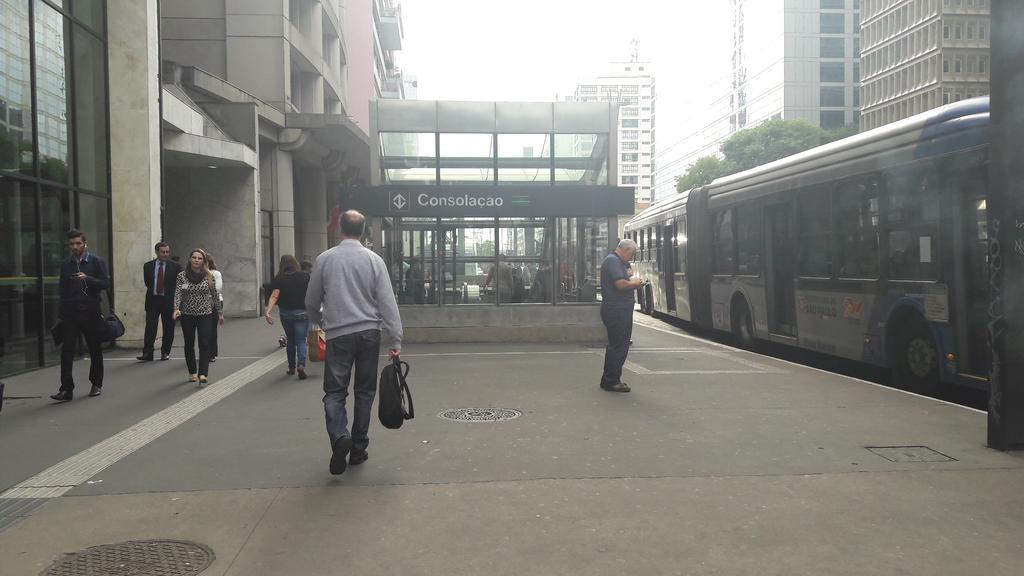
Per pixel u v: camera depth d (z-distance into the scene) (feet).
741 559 12.32
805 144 243.19
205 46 94.17
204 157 66.74
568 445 19.94
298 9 113.39
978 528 13.65
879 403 25.67
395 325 17.90
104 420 24.17
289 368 34.50
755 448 19.48
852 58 364.38
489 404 25.94
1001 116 18.44
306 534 13.55
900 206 28.60
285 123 90.48
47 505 15.29
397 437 20.97
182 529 13.85
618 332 28.40
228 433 21.98
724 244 48.57
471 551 12.69
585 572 11.84
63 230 39.88
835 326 33.71
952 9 272.10
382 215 46.50
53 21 38.93
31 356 36.22
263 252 90.33
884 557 12.39
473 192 46.83
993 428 19.17
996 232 18.83
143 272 41.75
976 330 24.64
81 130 42.09
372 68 176.55
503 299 47.60
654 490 15.97
